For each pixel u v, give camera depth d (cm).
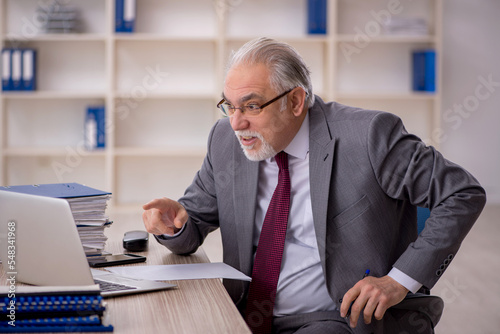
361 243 143
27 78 493
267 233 148
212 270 135
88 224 138
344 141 145
